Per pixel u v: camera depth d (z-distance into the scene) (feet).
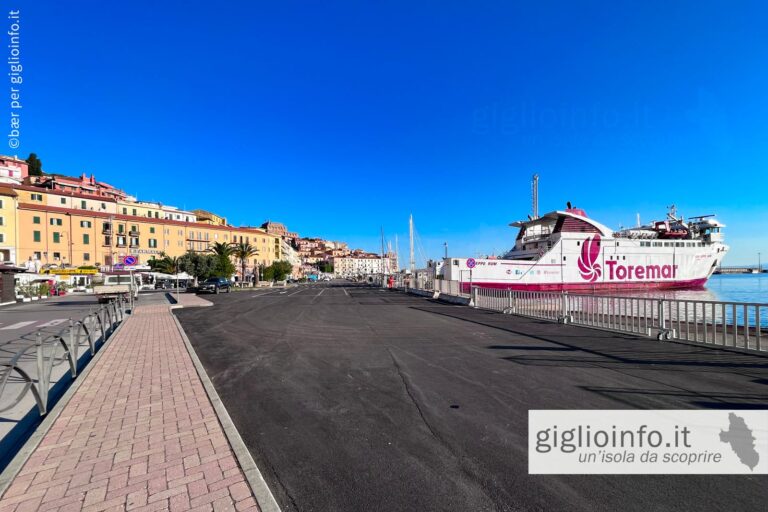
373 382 19.51
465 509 9.07
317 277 545.85
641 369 21.01
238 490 9.71
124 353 26.50
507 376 20.08
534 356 24.75
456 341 30.73
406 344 29.71
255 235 324.60
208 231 286.46
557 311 43.01
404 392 17.79
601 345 28.17
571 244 131.75
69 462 11.14
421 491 9.81
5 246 175.94
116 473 10.52
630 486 9.97
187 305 69.15
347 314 54.13
